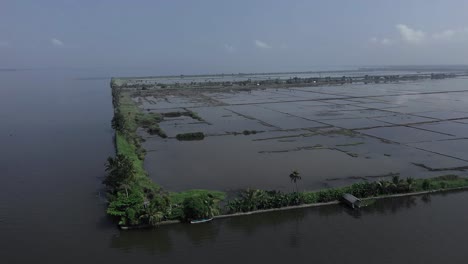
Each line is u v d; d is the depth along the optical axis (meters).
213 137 123.38
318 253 52.09
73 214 65.12
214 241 55.84
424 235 56.28
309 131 129.38
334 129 131.38
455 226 58.84
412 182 71.69
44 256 52.31
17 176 85.88
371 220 61.34
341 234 57.16
